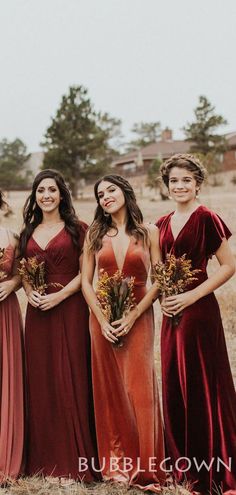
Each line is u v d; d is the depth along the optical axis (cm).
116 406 437
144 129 9644
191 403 421
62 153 3409
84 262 448
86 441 445
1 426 438
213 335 423
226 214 1806
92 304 436
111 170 3712
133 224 438
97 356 436
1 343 447
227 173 4362
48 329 449
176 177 427
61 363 445
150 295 429
